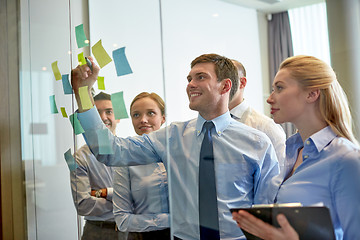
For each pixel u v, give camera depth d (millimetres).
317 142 944
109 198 1399
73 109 1558
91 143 1479
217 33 1091
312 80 934
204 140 1144
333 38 895
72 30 1561
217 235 1096
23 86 1835
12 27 1850
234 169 1084
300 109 958
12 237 1820
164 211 1228
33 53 1773
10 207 1823
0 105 1830
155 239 1250
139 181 1298
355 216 875
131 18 1334
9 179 1817
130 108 1333
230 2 1062
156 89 1255
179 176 1194
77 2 1528
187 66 1172
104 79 1428
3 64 1848
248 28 1026
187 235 1162
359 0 864
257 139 1039
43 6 1694
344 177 891
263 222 958
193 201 1155
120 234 1352
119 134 1373
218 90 1105
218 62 1093
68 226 1582
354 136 879
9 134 1820
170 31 1208
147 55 1275
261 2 1002
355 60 868
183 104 1187
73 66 1557
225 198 1095
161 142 1247
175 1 1190
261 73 1014
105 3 1421
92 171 1469
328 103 917
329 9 896
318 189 931
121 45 1368
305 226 891
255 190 1049
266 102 1007
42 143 1726
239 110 1065
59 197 1638
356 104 869
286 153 995
